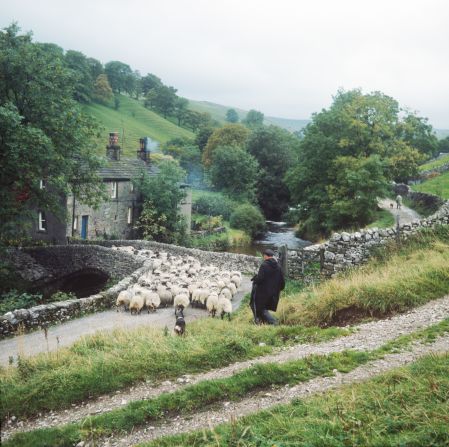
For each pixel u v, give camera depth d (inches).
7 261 1206.3
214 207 2539.4
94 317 727.1
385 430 224.1
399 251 750.5
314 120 1883.6
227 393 317.4
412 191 2025.1
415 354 337.1
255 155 3225.9
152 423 294.8
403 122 1825.8
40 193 1145.4
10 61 1024.2
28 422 318.7
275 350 404.2
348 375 318.7
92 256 1263.5
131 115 5851.4
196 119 6717.5
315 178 1835.6
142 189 1868.8
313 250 837.8
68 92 1144.2
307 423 245.9
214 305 669.3
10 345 579.5
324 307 505.0
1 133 939.3
